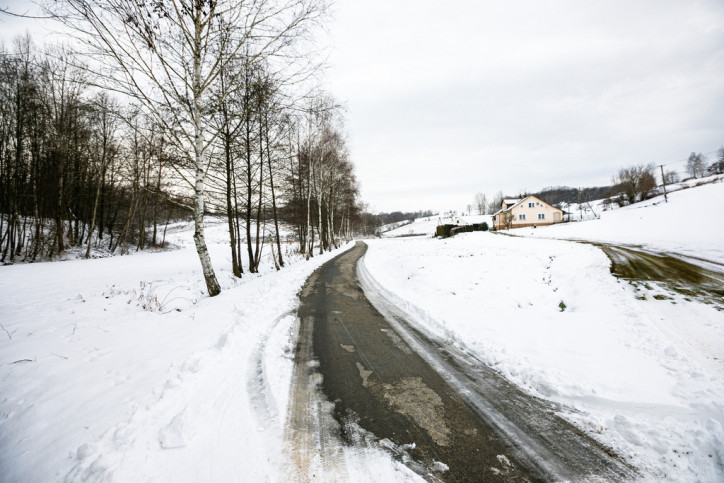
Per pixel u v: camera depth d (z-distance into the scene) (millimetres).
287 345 5102
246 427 2889
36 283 10664
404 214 164375
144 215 27719
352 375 4039
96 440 2500
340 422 3025
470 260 12891
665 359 4043
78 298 8078
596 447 2664
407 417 3113
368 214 88062
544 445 2699
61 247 19750
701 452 2453
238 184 13242
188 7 6160
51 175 19266
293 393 3561
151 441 2561
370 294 9062
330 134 21594
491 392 3613
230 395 3426
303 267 14570
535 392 3607
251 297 7777
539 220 45312
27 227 21547
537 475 2355
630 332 5000
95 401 3070
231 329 5312
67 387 3346
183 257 22562
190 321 5875
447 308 7059
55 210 20219
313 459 2520
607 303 6551
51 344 4621
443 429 2926
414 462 2496
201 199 8039
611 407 3176
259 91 8242
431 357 4629
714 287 7102
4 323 5809
